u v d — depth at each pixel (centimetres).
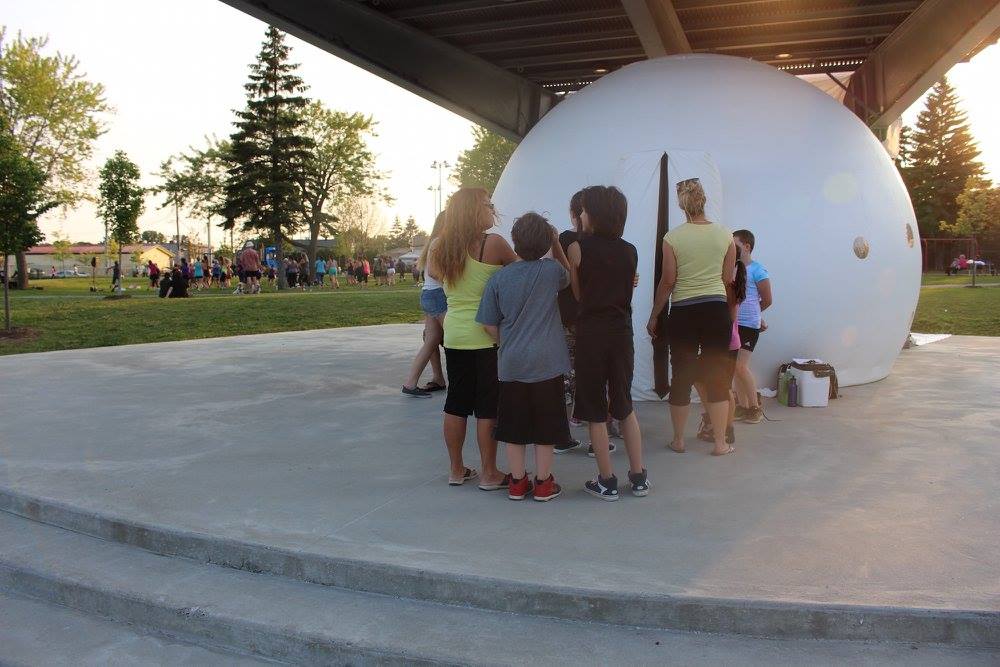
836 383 675
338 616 295
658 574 303
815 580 296
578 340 408
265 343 1202
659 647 269
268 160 3797
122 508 390
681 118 684
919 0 852
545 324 395
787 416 618
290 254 4262
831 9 894
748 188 655
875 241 691
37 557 357
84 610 328
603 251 405
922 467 465
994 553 324
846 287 675
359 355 1042
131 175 2595
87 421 609
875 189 707
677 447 509
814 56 1103
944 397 693
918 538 343
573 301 509
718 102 693
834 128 711
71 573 338
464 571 305
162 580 329
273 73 3731
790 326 666
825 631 273
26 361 978
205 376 850
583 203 414
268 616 295
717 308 477
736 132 675
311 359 998
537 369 391
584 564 314
